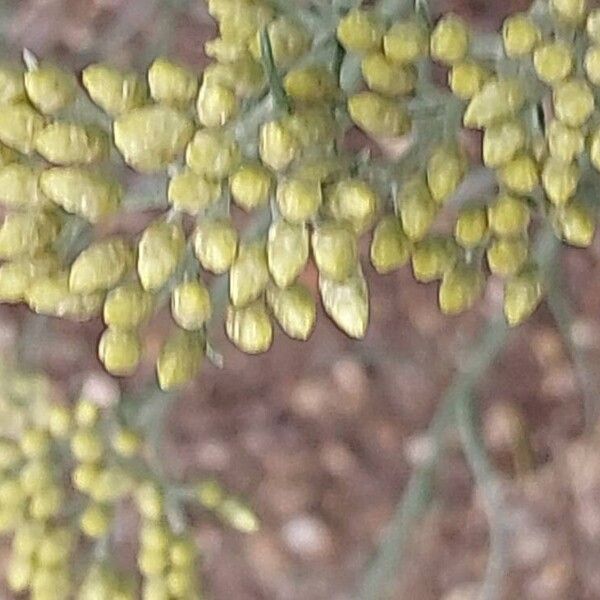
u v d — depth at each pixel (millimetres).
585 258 204
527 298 108
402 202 102
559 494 213
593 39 100
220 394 219
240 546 224
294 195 99
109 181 103
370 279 211
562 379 211
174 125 99
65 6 203
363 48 103
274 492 221
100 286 103
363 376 217
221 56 101
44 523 133
